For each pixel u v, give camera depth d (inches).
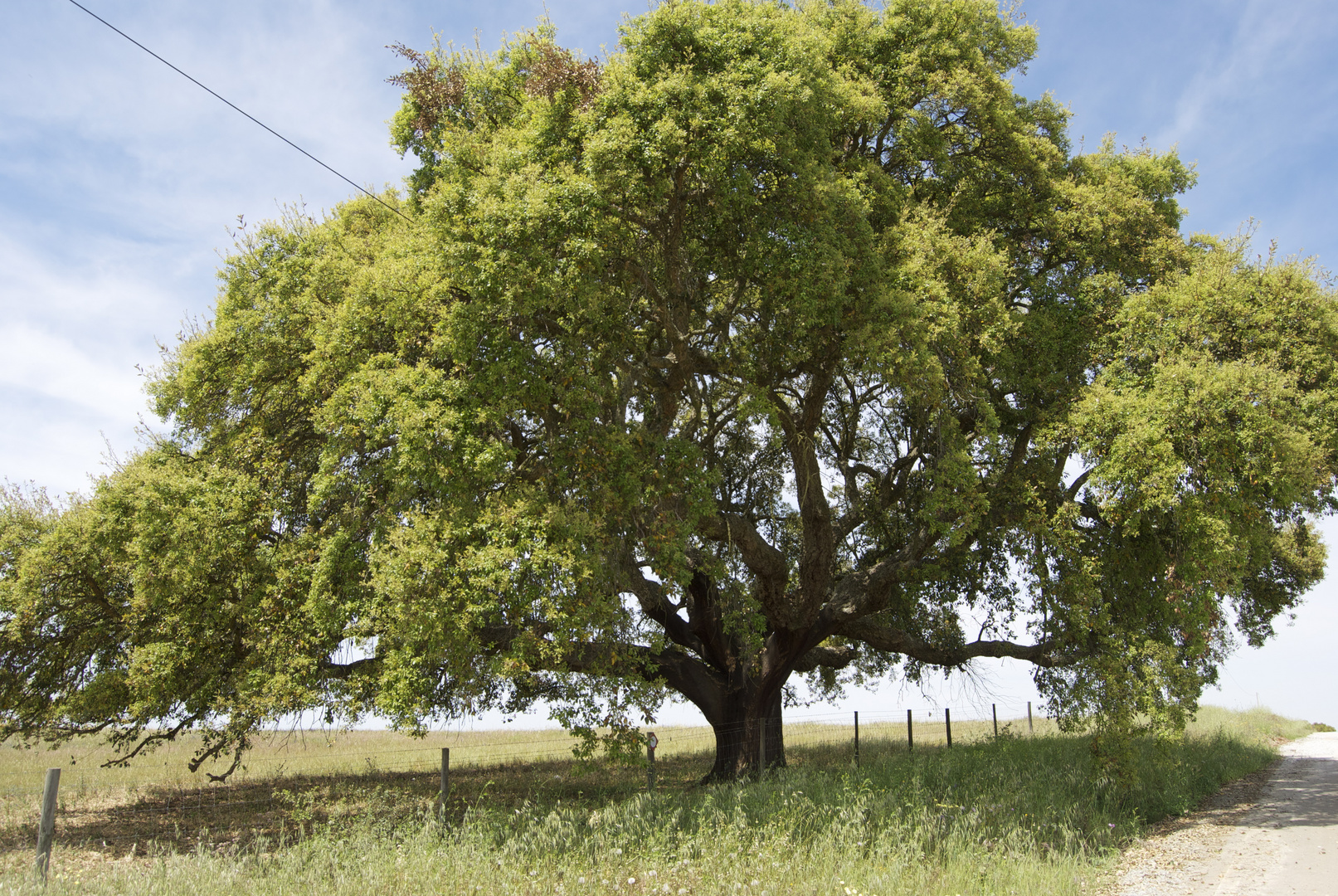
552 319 511.8
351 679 507.8
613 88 495.5
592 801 553.0
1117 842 444.1
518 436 530.9
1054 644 647.1
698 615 727.1
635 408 664.4
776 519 856.3
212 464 571.8
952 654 768.9
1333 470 584.7
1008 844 394.0
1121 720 546.6
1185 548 572.1
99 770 798.5
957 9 658.2
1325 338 559.5
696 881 319.6
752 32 516.7
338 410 490.3
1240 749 841.5
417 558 425.1
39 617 543.8
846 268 539.2
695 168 501.4
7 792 644.1
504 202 470.3
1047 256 685.3
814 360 613.3
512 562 423.8
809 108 533.3
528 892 307.1
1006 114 655.8
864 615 743.7
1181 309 568.7
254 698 485.4
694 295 615.5
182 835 496.7
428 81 621.9
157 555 495.8
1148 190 700.7
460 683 480.1
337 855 353.4
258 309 564.1
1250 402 511.2
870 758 775.1
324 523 522.9
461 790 647.1
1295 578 821.2
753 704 719.7
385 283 494.0
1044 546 627.2
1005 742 772.0
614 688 498.6
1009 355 601.9
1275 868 374.3
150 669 498.0
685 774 788.6
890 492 783.7
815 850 360.5
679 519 533.6
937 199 676.1
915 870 339.9
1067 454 637.3
